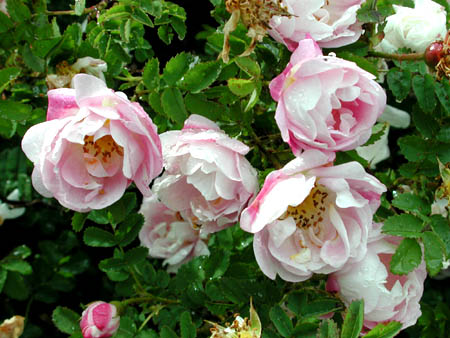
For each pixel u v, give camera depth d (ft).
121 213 1.37
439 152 1.34
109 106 1.21
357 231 1.24
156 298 1.47
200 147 1.23
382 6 1.38
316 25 1.24
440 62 1.29
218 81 1.36
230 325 1.26
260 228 1.17
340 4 1.30
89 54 1.39
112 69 1.45
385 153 1.58
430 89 1.35
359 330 1.18
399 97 1.37
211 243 1.65
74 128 1.19
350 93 1.20
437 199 1.34
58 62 1.38
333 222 1.24
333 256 1.25
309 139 1.19
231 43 1.29
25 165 1.77
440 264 1.24
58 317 1.45
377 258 1.28
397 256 1.25
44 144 1.20
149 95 1.33
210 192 1.25
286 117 1.20
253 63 1.23
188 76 1.29
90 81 1.20
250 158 1.43
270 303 1.33
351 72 1.20
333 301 1.29
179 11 1.46
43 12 1.42
